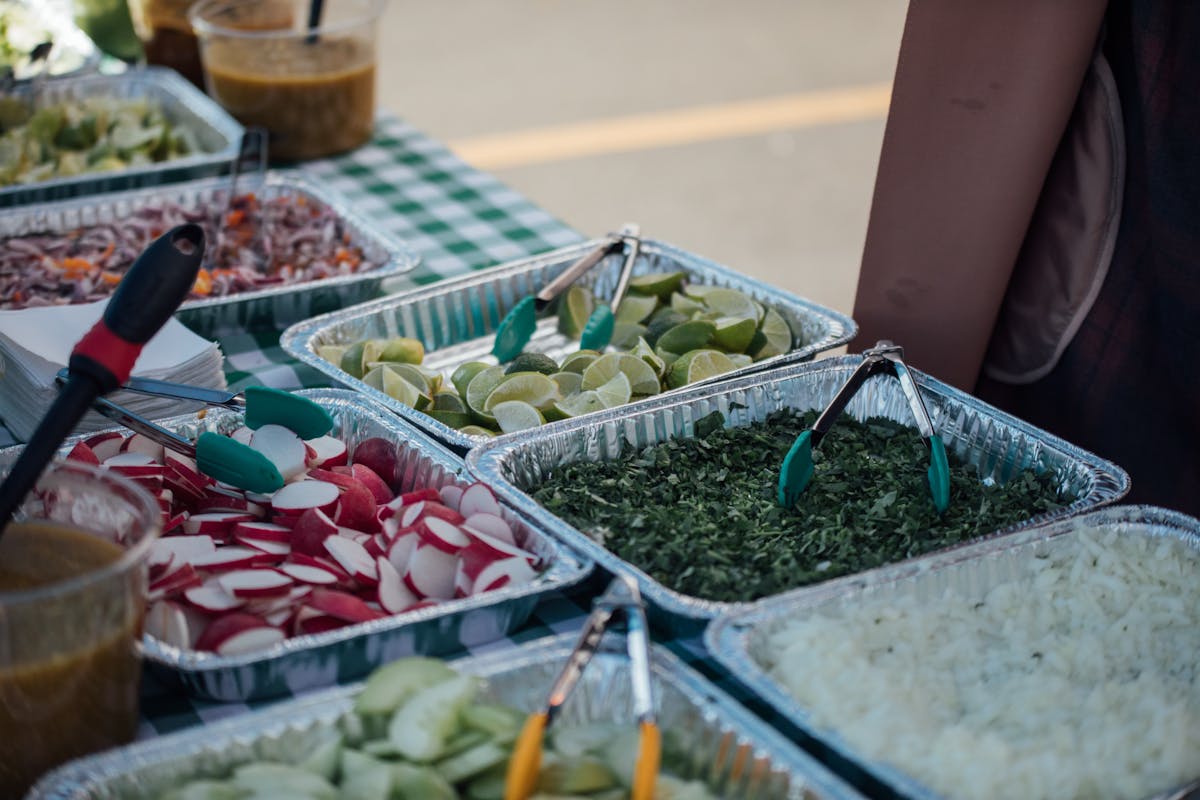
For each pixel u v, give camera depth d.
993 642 1.08
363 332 1.68
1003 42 1.46
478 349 1.78
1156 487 1.67
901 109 1.55
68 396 0.90
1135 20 1.46
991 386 1.84
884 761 0.90
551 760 0.87
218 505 1.20
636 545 1.16
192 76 2.57
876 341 1.71
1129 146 1.57
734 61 6.22
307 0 2.47
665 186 4.89
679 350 1.66
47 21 2.56
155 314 0.91
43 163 2.19
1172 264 1.50
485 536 1.12
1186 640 1.07
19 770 0.87
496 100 5.59
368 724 0.89
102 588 0.84
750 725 0.89
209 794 0.83
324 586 1.07
